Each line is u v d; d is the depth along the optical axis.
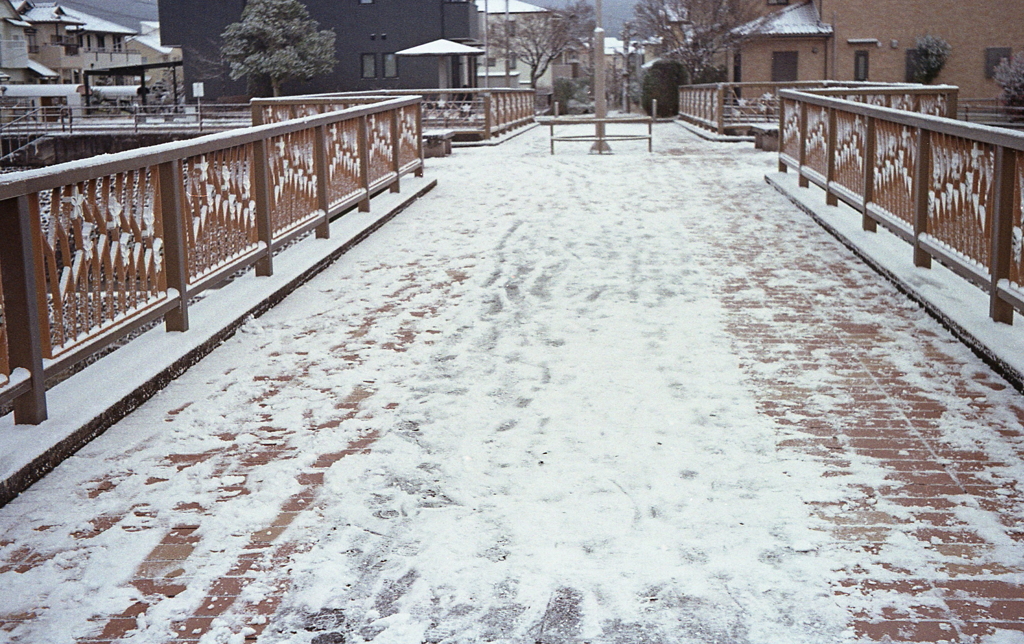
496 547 3.13
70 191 4.29
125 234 4.83
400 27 45.66
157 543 3.21
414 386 4.82
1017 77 33.00
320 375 5.04
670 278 7.21
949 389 4.66
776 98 24.28
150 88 62.88
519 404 4.53
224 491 3.62
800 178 11.67
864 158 8.52
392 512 3.41
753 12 40.72
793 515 3.32
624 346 5.46
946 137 6.25
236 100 46.25
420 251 8.46
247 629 2.69
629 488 3.57
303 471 3.80
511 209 10.93
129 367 4.84
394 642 2.61
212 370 5.16
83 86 58.12
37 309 4.01
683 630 2.65
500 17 66.06
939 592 2.82
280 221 7.32
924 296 6.13
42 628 2.72
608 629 2.66
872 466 3.75
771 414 4.34
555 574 2.95
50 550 3.18
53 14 75.00
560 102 54.88
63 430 3.97
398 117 11.65
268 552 3.14
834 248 8.34
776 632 2.63
